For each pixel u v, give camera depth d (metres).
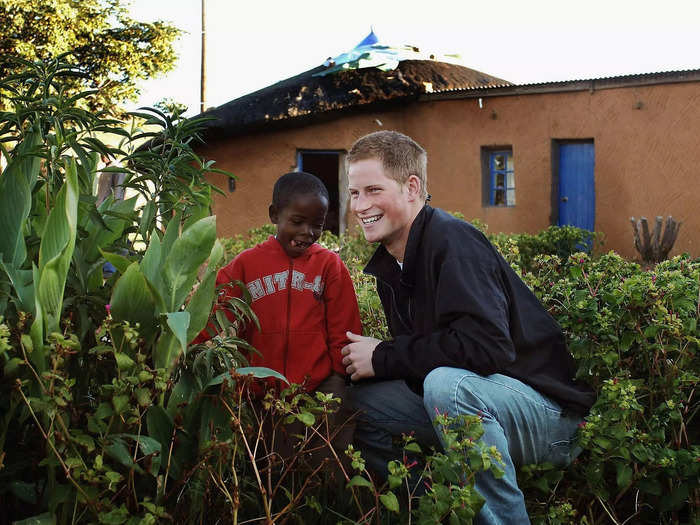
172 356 2.24
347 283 3.25
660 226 11.75
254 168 14.91
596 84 12.64
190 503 2.33
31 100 2.40
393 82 14.62
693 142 11.73
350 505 2.67
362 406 3.02
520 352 2.83
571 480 2.99
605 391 2.72
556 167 13.41
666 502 2.68
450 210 14.59
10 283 2.25
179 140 2.59
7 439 2.19
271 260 3.18
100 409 2.05
